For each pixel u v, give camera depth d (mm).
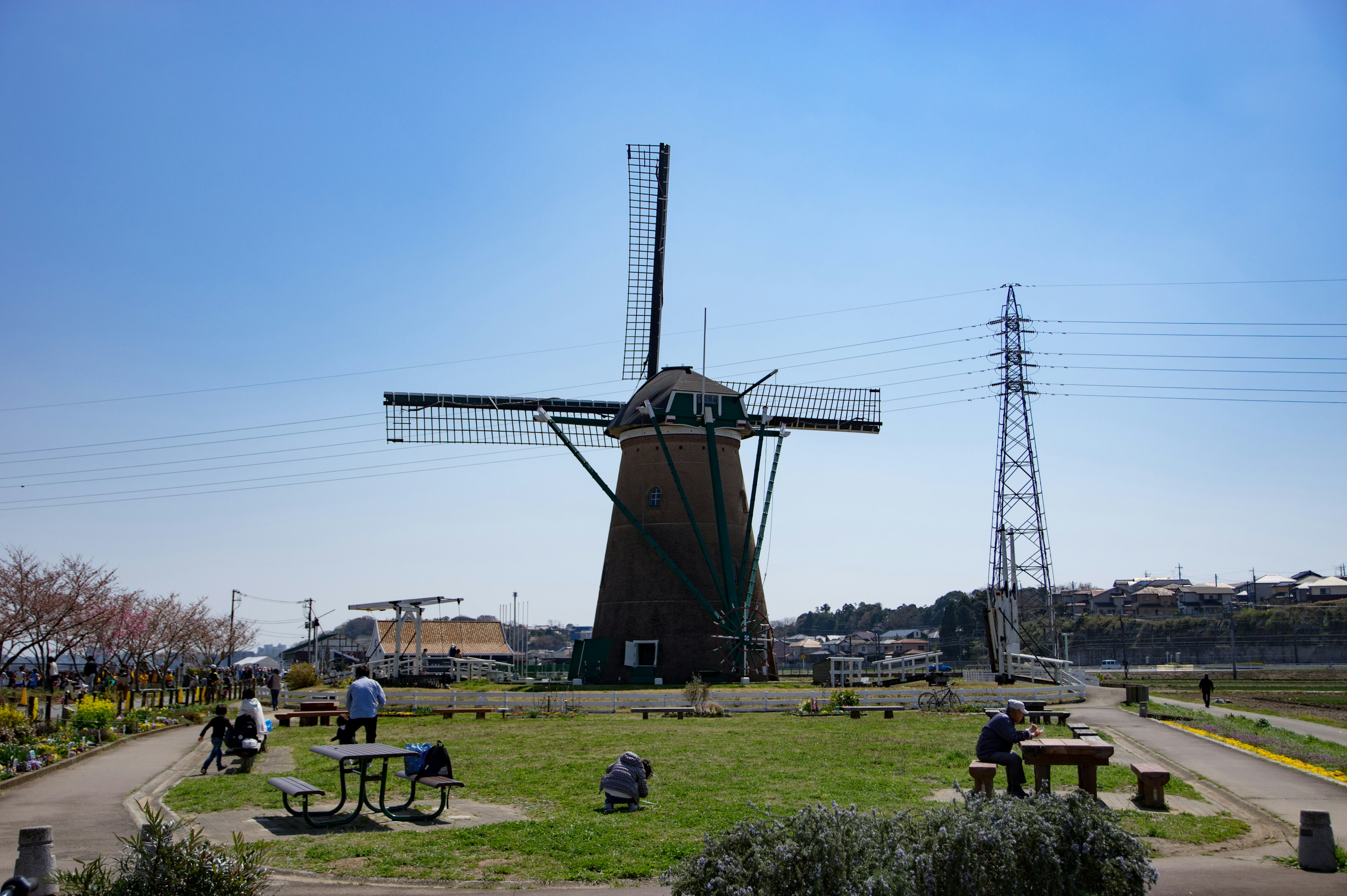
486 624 94875
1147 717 35125
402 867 13031
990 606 56188
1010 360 60094
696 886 10289
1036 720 32844
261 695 46500
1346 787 20031
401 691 40000
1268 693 65500
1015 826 11172
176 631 69812
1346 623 134500
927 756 22734
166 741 27750
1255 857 14336
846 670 48969
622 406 56906
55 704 39156
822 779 19219
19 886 8906
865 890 10008
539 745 25203
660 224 58594
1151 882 11469
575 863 13117
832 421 58906
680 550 51312
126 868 10148
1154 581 196000
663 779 19281
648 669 49688
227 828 15273
